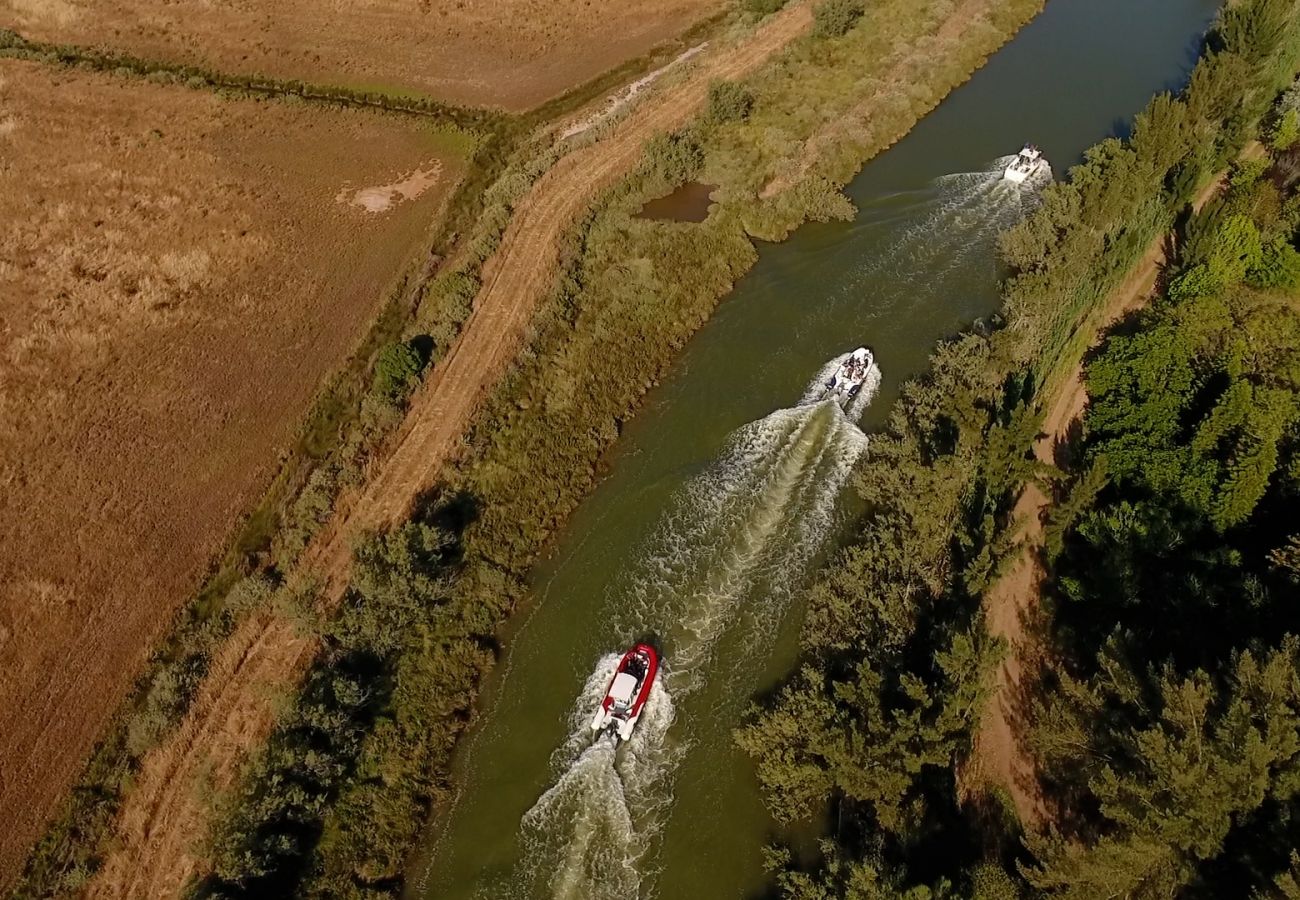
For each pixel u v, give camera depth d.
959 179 79.38
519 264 69.44
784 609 49.75
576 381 60.62
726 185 77.25
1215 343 54.59
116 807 42.19
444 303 65.50
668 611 49.91
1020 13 102.00
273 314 68.25
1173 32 101.19
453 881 40.84
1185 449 48.91
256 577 50.03
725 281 69.62
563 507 54.91
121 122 90.94
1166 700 33.94
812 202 75.44
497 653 48.81
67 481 56.44
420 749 43.97
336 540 52.56
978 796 42.56
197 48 103.56
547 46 104.25
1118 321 65.00
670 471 56.94
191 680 45.94
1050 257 66.69
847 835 40.41
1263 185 67.56
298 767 40.94
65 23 107.31
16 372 63.38
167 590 50.78
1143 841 32.38
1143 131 71.50
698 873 40.69
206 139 88.38
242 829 38.41
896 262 71.38
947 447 54.03
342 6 111.12
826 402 59.09
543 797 43.28
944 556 48.31
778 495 54.84
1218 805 31.78
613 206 75.44
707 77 92.50
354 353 64.50
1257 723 33.38
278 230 76.44
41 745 44.44
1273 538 46.47
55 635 48.78
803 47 95.06
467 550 51.84
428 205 79.50
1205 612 43.44
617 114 86.38
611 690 44.34
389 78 98.62
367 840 41.00
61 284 70.56
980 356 58.53
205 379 63.12
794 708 42.34
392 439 57.56
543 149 84.19
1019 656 47.34
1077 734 38.31
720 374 63.12
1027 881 36.06
